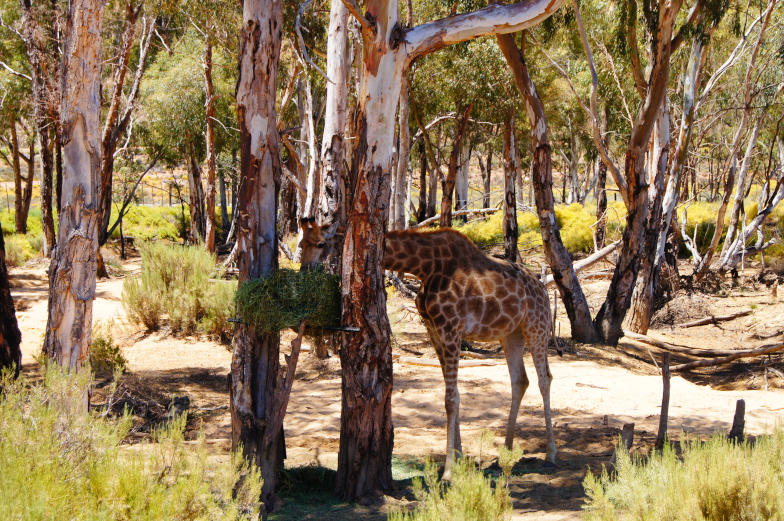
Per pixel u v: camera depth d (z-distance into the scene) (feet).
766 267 86.02
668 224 65.82
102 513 11.20
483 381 37.37
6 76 78.69
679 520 13.19
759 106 77.00
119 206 132.36
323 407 32.37
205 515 12.82
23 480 11.66
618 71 76.02
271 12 19.61
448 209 67.87
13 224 116.06
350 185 19.95
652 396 34.88
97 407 28.84
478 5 48.06
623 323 59.52
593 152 107.55
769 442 16.17
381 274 19.72
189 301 49.24
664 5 46.75
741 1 78.28
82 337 24.27
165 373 39.04
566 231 100.63
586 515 13.82
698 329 64.75
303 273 19.43
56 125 55.77
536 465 23.24
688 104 63.36
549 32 53.21
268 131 19.93
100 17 23.81
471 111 71.51
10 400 14.74
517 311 22.75
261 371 19.31
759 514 13.15
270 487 18.75
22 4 54.29
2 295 26.73
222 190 140.67
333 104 39.88
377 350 19.48
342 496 19.69
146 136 101.19
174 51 86.74
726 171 116.78
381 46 18.92
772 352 46.42
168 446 15.08
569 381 37.78
